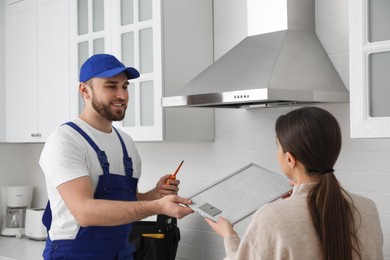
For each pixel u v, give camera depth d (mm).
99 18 3184
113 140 2283
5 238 3967
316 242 1435
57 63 3457
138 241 2967
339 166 2617
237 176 2035
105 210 1948
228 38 3057
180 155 3297
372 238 1511
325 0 2656
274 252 1448
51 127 3521
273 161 2861
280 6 2594
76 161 2076
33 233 3873
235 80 2400
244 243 1491
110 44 3096
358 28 2062
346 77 2568
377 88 2037
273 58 2414
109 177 2191
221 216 1760
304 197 1500
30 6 3660
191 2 3004
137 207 1949
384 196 2471
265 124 2895
